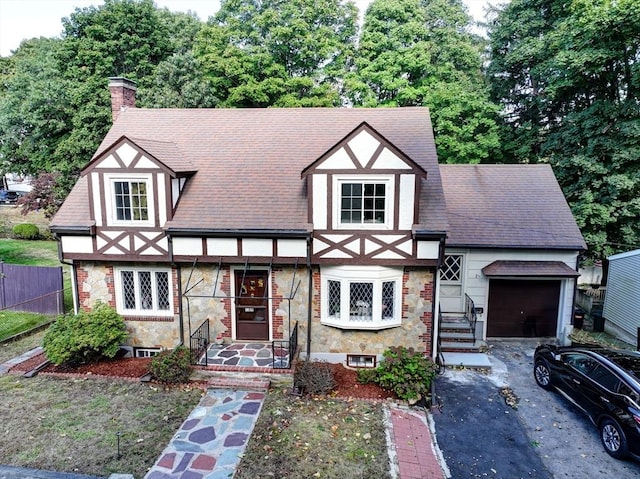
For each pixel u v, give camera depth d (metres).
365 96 26.64
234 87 27.27
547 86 24.47
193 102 25.25
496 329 16.30
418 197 12.06
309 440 9.43
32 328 15.84
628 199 20.48
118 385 11.70
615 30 18.45
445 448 9.58
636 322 15.56
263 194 13.48
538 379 12.53
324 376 11.49
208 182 13.98
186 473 8.30
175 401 10.93
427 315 12.78
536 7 25.27
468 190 17.78
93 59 27.22
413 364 11.56
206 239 12.70
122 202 12.97
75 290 13.63
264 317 13.45
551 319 16.22
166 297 13.59
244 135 15.84
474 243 15.44
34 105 27.69
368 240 12.32
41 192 27.77
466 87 27.34
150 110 17.05
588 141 20.62
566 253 15.60
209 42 27.56
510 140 26.61
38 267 17.36
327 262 12.48
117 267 13.40
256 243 12.59
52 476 8.10
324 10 28.00
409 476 8.46
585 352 11.02
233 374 11.76
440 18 30.83
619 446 9.14
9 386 11.62
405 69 26.56
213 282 13.20
